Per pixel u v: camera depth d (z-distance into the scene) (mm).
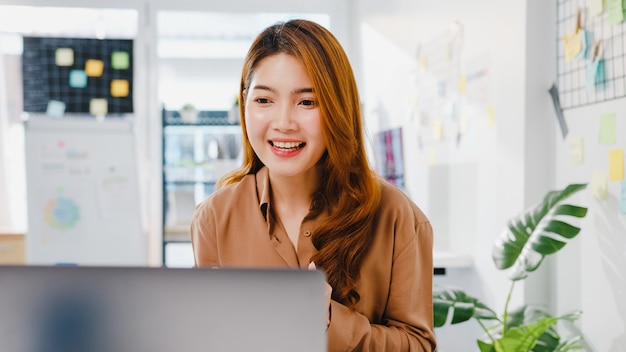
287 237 1296
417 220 1304
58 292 704
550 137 2574
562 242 1958
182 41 4996
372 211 1246
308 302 700
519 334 2025
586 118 2312
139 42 4957
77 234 4715
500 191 2809
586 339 2307
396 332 1190
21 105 5070
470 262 3197
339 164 1209
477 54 3080
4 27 4852
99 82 4867
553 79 2543
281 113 1165
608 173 2170
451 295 2229
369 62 4902
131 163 4766
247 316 701
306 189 1296
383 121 4656
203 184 4996
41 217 4703
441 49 3527
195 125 4980
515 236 2068
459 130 3332
